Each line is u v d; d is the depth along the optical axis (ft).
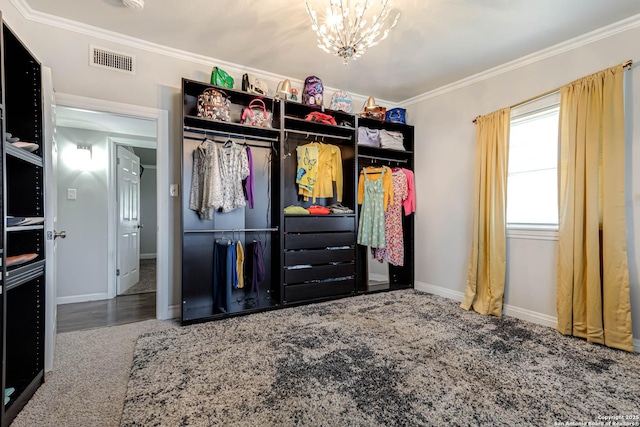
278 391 5.06
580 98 7.48
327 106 11.57
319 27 7.23
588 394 5.07
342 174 11.53
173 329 7.86
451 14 7.01
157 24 7.69
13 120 5.51
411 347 6.79
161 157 8.82
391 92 11.98
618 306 6.81
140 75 8.53
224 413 4.51
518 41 8.16
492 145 9.43
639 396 5.02
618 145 6.91
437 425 4.29
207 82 9.42
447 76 10.44
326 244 10.30
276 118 9.88
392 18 7.13
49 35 7.47
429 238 11.87
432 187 11.80
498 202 9.16
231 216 9.68
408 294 11.47
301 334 7.46
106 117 10.27
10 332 5.20
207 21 7.52
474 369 5.85
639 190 6.84
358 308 9.59
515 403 4.81
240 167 9.10
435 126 11.70
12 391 4.71
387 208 11.77
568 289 7.54
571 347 6.87
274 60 9.47
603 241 7.07
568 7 6.70
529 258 8.75
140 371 5.69
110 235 11.68
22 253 5.40
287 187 10.85
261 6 6.92
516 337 7.43
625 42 7.13
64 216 11.01
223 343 6.93
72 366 6.02
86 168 11.48
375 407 4.67
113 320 8.78
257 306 9.30
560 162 7.89
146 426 4.24
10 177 5.48
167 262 8.91
